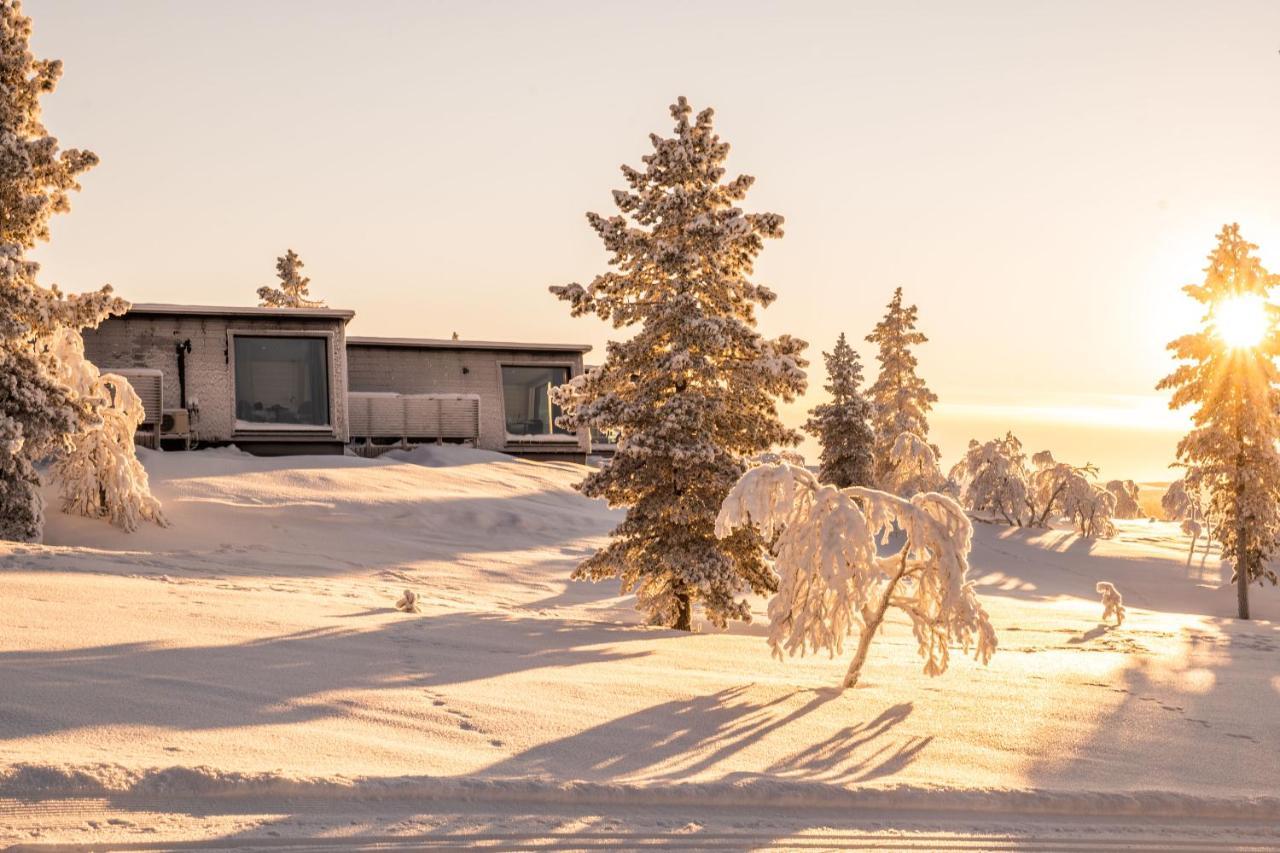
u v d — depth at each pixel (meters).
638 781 6.98
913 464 58.97
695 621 20.53
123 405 26.02
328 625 12.94
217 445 37.25
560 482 38.22
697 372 18.62
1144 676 13.32
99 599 13.12
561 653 12.55
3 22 24.30
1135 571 47.47
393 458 39.62
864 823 6.70
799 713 9.68
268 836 5.68
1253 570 38.84
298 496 30.03
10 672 8.55
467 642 12.73
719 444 19.31
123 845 5.41
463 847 5.78
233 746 7.04
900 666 13.39
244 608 13.73
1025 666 14.04
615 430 19.38
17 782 5.89
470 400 43.03
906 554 11.58
